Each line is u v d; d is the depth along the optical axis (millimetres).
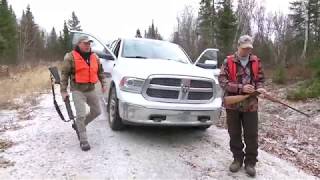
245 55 5398
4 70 23656
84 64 6242
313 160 6746
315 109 11133
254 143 5602
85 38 6215
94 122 7883
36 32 72562
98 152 6172
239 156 5750
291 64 26641
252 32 48531
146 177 5367
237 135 5695
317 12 50781
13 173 5348
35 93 12961
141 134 7215
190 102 6516
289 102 12695
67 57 6227
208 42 43812
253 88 5359
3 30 46969
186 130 7750
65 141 6688
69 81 6969
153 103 6328
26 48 59438
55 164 5668
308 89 13594
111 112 7309
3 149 6293
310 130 8781
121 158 5953
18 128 7664
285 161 6516
